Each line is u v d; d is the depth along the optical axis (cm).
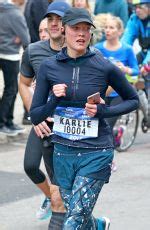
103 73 756
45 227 998
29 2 1717
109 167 771
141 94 1552
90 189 756
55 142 777
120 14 1844
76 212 753
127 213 1055
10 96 1609
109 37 1334
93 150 761
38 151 927
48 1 1703
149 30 1551
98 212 1059
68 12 750
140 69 1556
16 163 1405
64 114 764
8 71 1598
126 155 1486
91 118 756
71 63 757
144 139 1662
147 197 1147
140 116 1798
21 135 1645
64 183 786
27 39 1580
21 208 1090
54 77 759
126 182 1243
